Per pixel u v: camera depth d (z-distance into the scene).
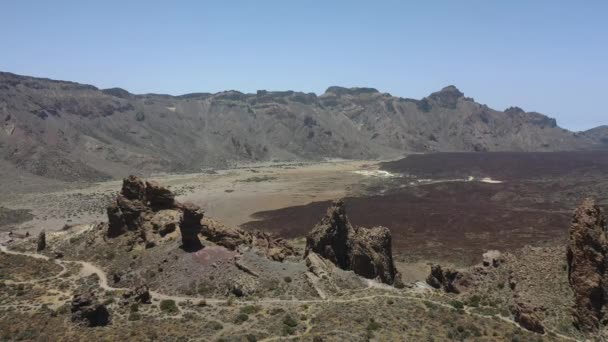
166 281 83.06
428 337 60.81
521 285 75.75
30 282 84.75
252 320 67.25
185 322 66.81
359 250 96.62
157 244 95.25
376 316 67.44
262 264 86.00
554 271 75.56
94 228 110.19
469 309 72.81
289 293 78.31
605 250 67.06
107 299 75.94
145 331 62.91
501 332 63.62
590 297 65.81
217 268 84.94
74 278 87.00
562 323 65.81
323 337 59.56
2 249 107.12
